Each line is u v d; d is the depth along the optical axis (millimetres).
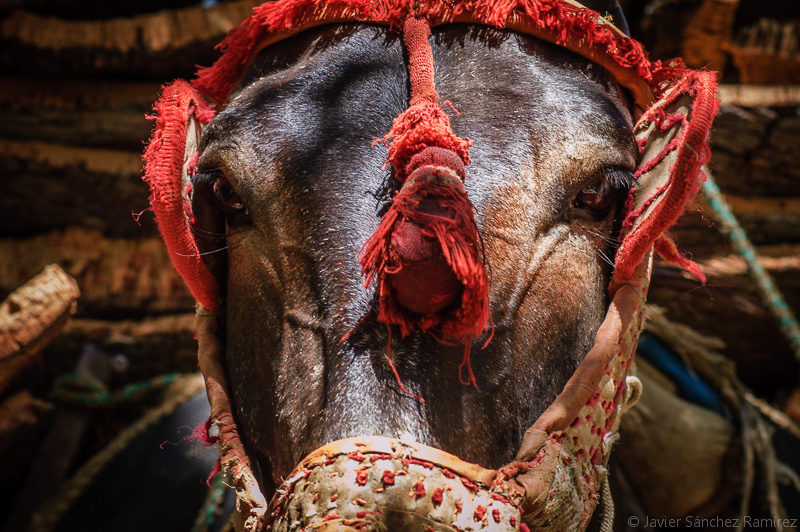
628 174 1492
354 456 1184
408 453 1188
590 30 1577
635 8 4621
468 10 1589
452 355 1301
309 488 1196
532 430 1334
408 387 1253
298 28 1646
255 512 1353
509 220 1388
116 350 4320
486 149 1420
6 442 3764
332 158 1420
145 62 4605
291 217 1412
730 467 3201
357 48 1577
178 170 1522
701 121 1358
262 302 1445
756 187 4605
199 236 1595
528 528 1276
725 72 4664
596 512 1761
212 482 3076
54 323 2988
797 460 3607
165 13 4598
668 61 1679
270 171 1449
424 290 1192
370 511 1156
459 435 1270
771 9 4699
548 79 1517
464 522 1185
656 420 3119
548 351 1413
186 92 1647
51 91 4633
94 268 4473
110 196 4539
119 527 3145
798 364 4555
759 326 4355
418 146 1312
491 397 1324
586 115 1479
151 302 4430
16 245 4523
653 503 3182
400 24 1598
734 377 3354
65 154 4531
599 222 1516
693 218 4180
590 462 1460
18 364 2939
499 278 1367
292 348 1359
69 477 3859
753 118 4441
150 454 3314
